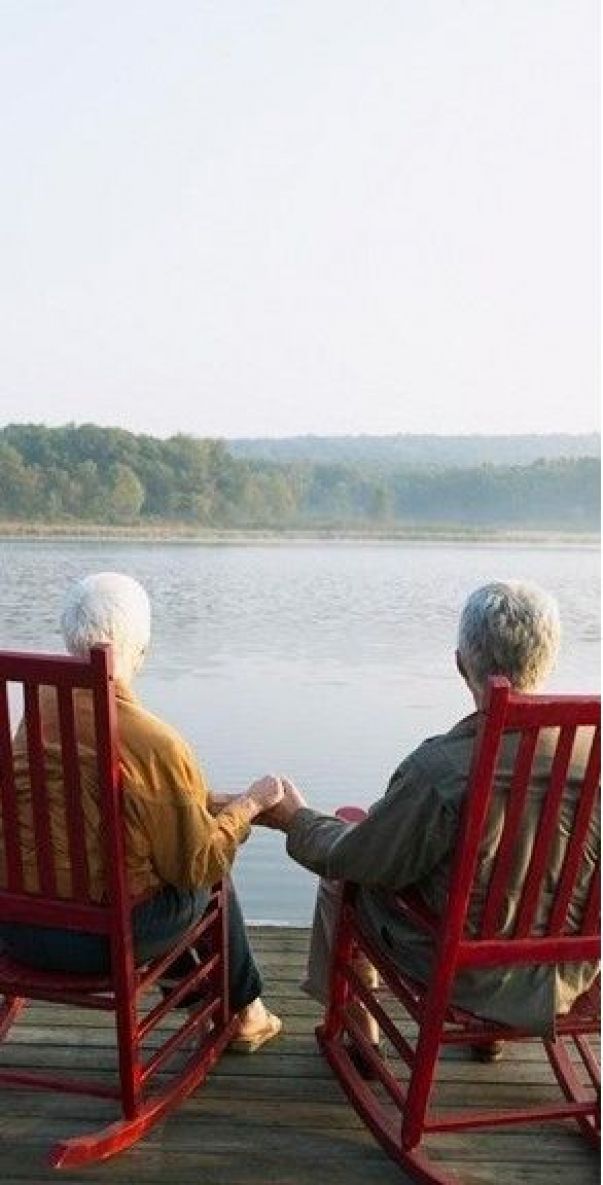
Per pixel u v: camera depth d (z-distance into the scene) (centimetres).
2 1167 261
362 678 1766
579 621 3294
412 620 3144
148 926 267
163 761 253
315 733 1189
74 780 242
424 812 246
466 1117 263
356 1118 284
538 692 247
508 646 242
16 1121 280
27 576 4219
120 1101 273
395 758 1046
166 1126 279
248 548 5988
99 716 235
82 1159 261
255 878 624
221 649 2283
